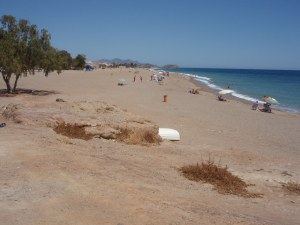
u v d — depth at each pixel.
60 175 10.20
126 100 38.03
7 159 11.21
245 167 14.75
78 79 66.31
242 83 96.56
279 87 81.25
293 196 11.59
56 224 7.43
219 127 26.58
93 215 7.93
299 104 49.16
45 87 47.97
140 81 69.81
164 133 18.33
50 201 8.48
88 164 11.58
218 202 9.91
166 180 11.27
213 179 11.92
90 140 15.23
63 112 17.00
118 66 172.00
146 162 13.13
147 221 7.86
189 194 10.19
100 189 9.46
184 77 108.81
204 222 8.12
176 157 14.74
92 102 18.94
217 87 77.00
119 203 8.68
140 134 16.61
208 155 16.17
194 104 40.12
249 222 8.52
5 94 36.09
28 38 36.50
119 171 11.38
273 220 9.06
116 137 16.03
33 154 11.87
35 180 9.70
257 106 40.81
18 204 8.23
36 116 16.53
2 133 14.47
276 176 13.67
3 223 7.32
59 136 14.78
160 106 35.69
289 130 27.86
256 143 21.73
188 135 21.45
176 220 8.06
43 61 36.97
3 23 35.75
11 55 35.31
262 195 11.27
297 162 17.09
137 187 10.02
